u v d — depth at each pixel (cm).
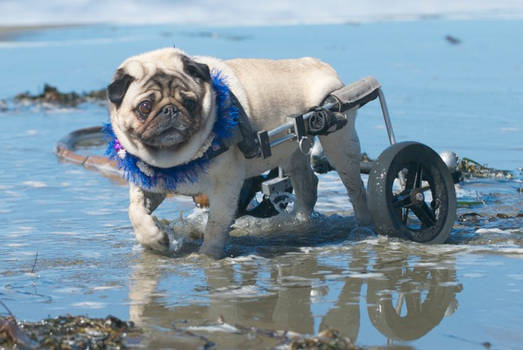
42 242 707
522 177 1006
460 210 839
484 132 1287
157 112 591
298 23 4062
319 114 695
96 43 3033
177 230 756
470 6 4766
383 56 2375
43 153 1180
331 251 678
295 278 593
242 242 727
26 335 443
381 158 698
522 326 484
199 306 524
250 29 3691
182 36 3266
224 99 637
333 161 780
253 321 496
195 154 631
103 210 840
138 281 586
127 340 452
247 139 654
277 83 717
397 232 695
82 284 577
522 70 2025
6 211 833
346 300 538
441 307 521
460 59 2281
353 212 849
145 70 603
